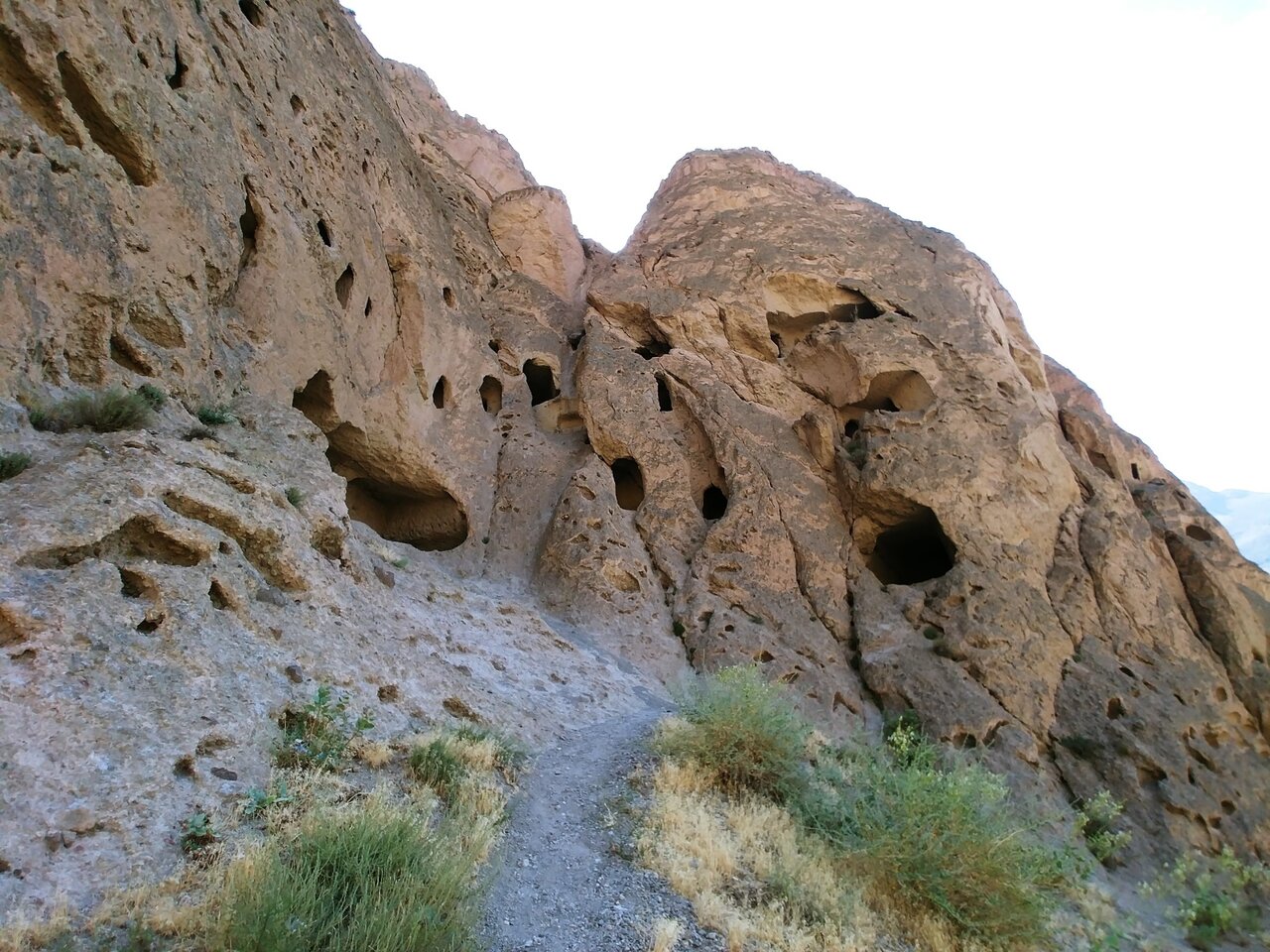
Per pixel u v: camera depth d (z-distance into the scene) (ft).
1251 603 69.62
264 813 16.37
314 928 12.51
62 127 29.30
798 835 24.90
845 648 59.26
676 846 21.71
